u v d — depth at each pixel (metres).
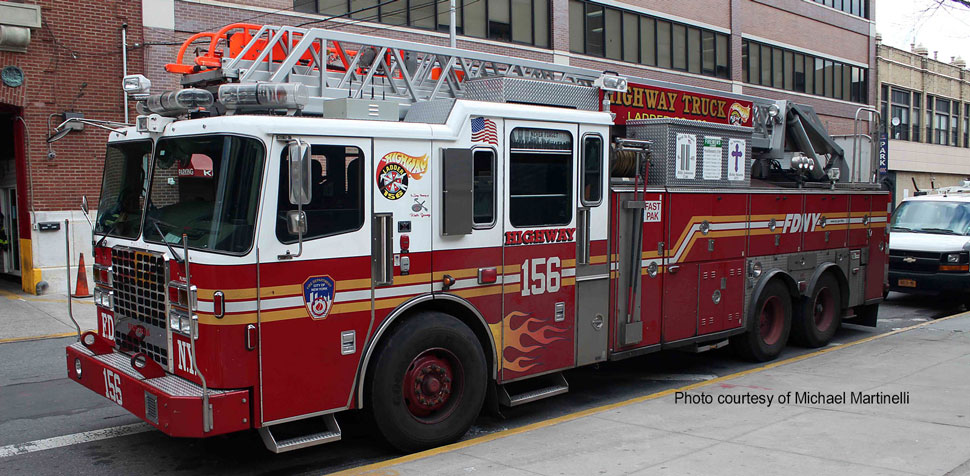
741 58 27.27
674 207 7.42
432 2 18.59
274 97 5.06
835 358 8.77
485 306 5.94
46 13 13.45
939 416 6.12
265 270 4.78
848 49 32.72
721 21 26.41
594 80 7.43
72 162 13.95
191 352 4.72
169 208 5.27
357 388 5.27
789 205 8.92
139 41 14.50
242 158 4.79
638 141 7.17
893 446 5.33
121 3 14.24
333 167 5.07
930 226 14.15
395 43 6.62
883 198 10.70
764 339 8.83
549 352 6.40
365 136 5.20
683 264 7.57
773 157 9.98
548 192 6.31
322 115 6.02
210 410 4.61
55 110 13.73
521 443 5.63
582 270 6.61
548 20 21.11
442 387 5.70
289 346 4.92
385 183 5.32
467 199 5.68
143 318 5.44
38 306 12.66
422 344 5.51
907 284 13.41
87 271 14.23
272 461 5.61
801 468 4.90
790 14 29.52
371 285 5.28
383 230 5.32
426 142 5.52
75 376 5.90
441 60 7.13
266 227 4.78
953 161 40.44
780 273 8.85
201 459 5.65
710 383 7.52
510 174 6.04
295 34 6.48
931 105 38.66
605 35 22.72
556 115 6.31
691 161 7.67
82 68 13.94
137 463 5.57
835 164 10.77
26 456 5.70
